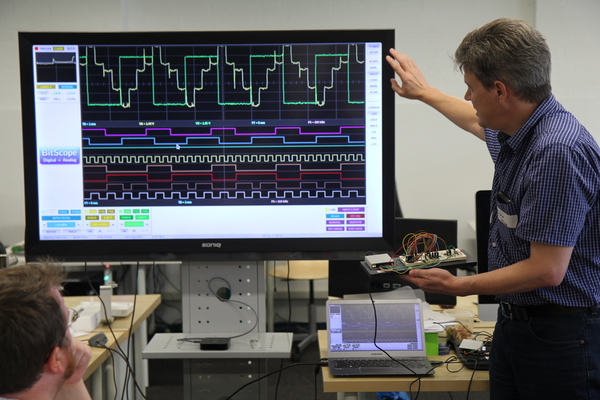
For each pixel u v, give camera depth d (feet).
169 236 6.43
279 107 6.33
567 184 4.49
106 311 7.13
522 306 5.07
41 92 6.26
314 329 13.97
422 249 7.11
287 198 6.41
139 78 6.28
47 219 6.37
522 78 4.71
